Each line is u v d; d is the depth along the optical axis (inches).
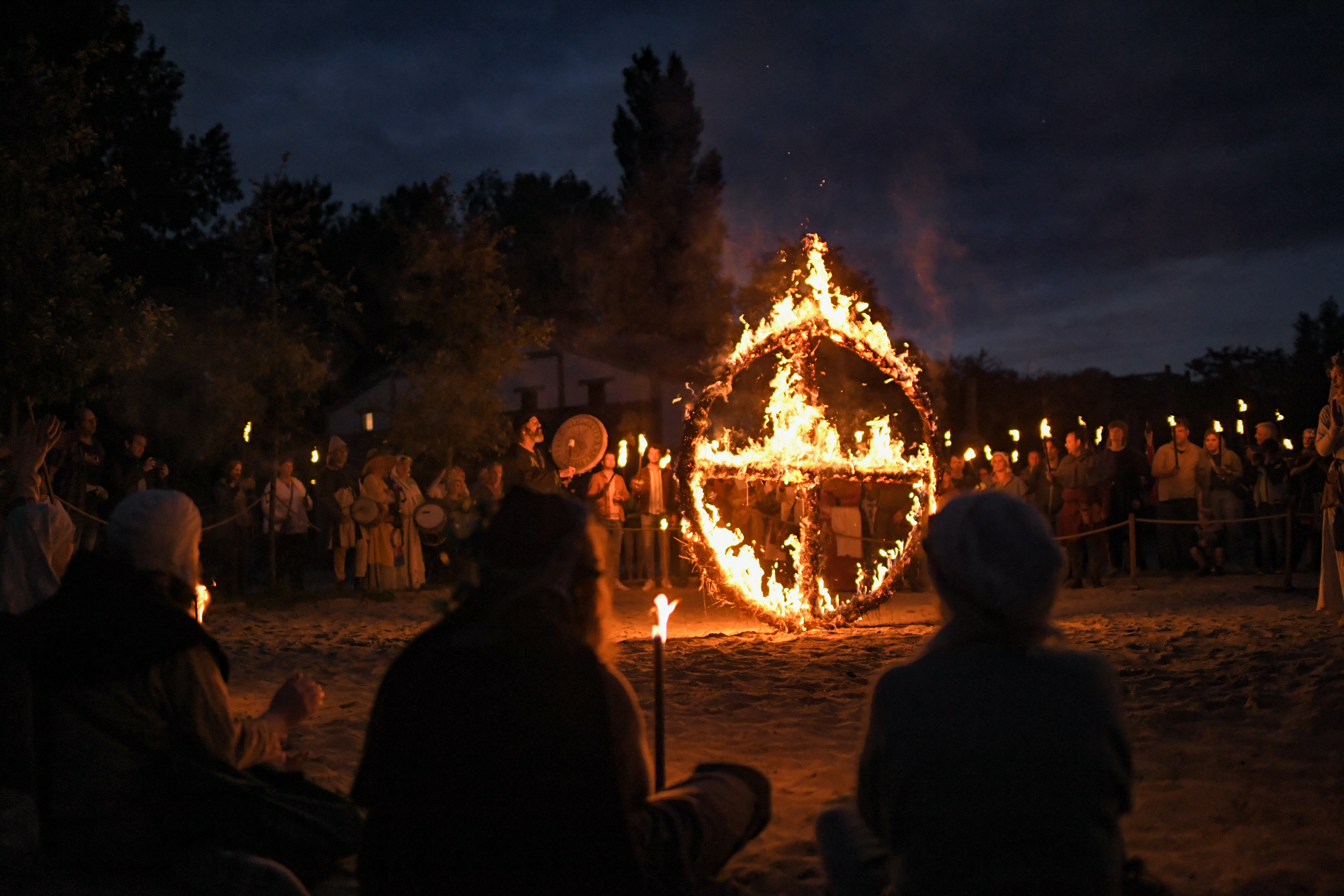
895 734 90.4
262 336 657.0
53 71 506.6
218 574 602.5
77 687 136.0
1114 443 642.8
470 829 95.3
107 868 137.7
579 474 643.5
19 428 509.7
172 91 1246.3
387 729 99.5
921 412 446.0
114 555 144.2
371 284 1595.7
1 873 144.1
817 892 137.9
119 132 1160.2
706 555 425.7
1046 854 86.2
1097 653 319.9
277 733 151.3
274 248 674.8
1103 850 87.7
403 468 674.8
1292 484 600.4
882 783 91.8
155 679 137.6
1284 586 498.0
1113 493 639.1
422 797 96.6
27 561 178.4
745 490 613.3
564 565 100.7
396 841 97.3
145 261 1232.2
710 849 116.6
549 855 95.2
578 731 96.6
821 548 452.1
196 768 137.5
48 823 137.9
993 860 86.4
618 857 96.3
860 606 433.4
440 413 820.6
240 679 316.5
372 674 323.6
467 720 96.3
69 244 508.7
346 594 617.6
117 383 866.1
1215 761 197.8
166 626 137.9
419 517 658.8
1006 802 86.4
